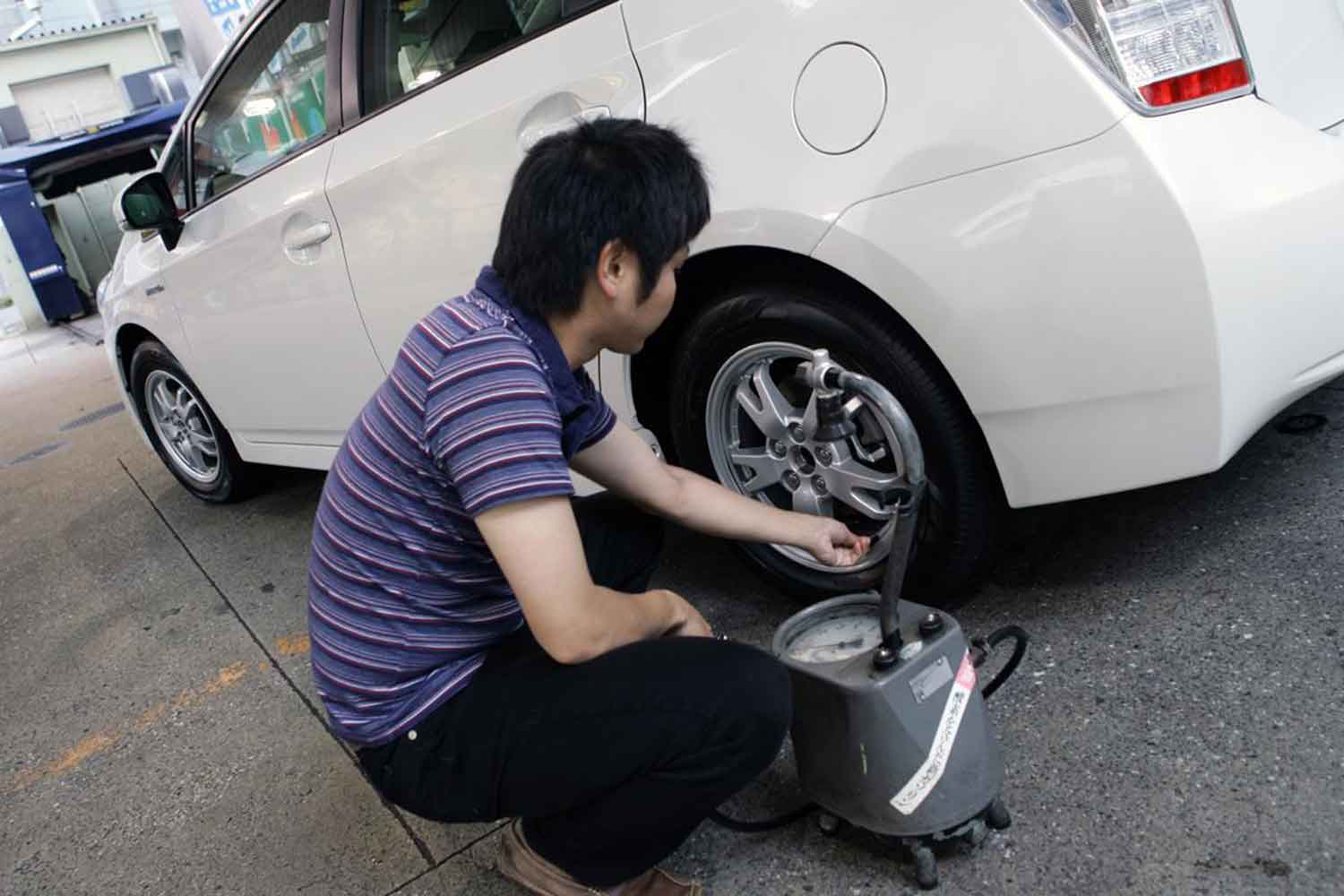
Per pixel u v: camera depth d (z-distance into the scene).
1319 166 1.50
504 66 2.03
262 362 2.96
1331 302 1.54
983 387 1.59
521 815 1.32
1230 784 1.42
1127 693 1.63
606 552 1.60
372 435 1.25
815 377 1.34
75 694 2.59
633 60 1.82
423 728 1.30
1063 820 1.43
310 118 2.54
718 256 1.83
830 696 1.33
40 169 12.93
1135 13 1.44
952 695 1.33
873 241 1.58
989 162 1.48
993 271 1.52
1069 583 1.93
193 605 2.96
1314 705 1.50
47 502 4.54
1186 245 1.41
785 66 1.63
